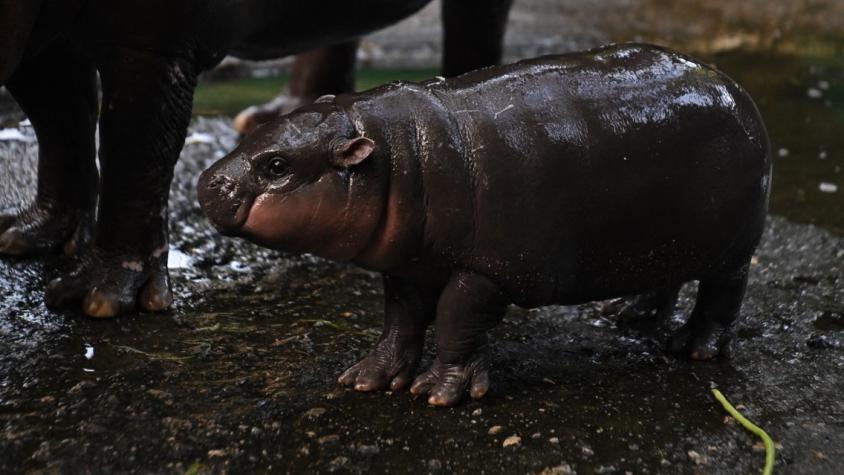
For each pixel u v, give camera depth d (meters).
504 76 3.71
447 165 3.47
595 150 3.62
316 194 3.38
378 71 9.32
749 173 3.87
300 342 4.21
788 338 4.43
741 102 3.92
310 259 5.21
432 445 3.46
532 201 3.52
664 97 3.76
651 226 3.75
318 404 3.71
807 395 3.91
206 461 3.34
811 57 10.30
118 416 3.59
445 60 6.75
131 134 4.32
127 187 4.41
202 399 3.72
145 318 4.41
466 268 3.58
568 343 4.33
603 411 3.73
